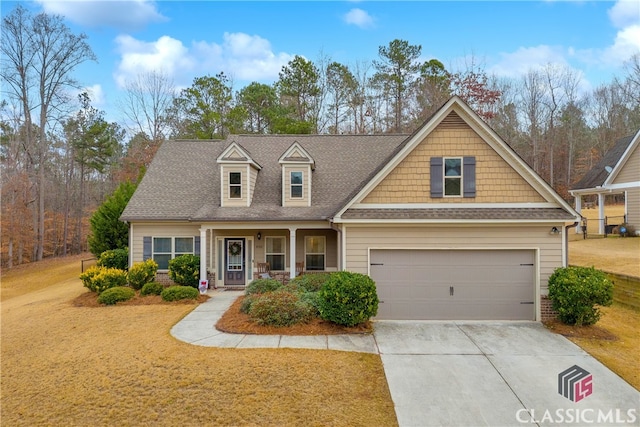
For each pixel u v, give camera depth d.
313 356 7.59
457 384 6.55
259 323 9.33
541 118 40.09
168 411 5.57
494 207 10.58
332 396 6.04
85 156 38.31
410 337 8.93
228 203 15.12
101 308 11.73
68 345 8.39
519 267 10.33
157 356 7.54
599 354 7.89
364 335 9.02
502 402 5.99
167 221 14.95
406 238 10.45
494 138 10.50
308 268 15.62
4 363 7.50
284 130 29.50
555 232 10.14
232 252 15.59
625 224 20.67
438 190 10.67
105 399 5.94
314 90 34.50
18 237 28.70
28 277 24.44
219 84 34.56
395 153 10.88
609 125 41.75
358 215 10.42
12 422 5.40
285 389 6.20
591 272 9.65
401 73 35.66
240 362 7.21
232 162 15.08
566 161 40.75
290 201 15.12
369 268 10.52
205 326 9.55
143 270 13.95
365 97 36.03
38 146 32.94
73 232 37.78
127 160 37.28
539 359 7.63
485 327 9.73
